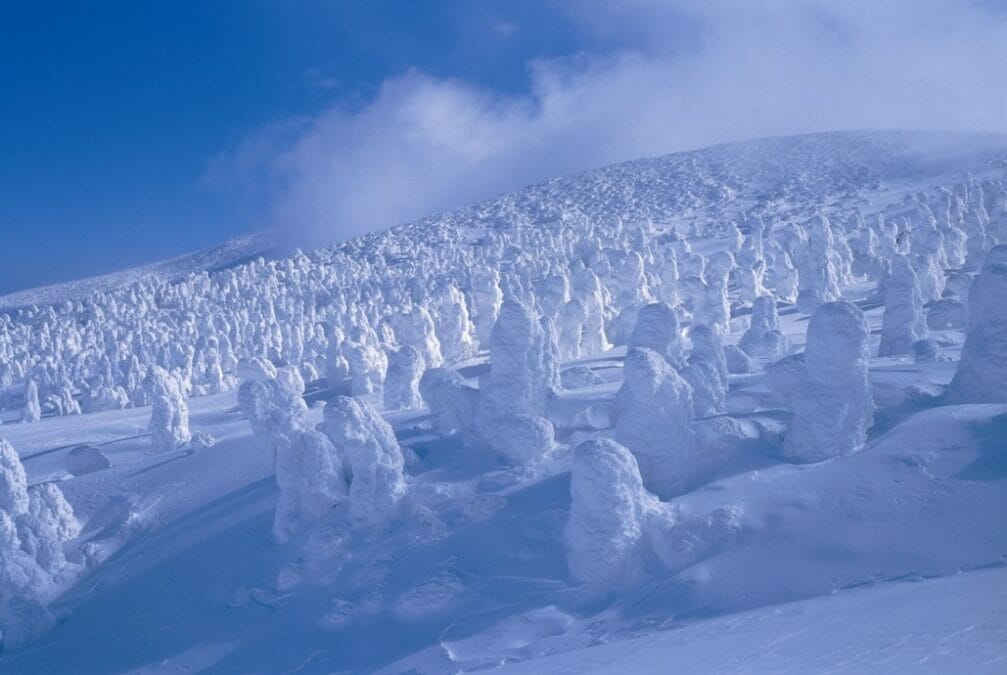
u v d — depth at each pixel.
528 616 14.51
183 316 123.19
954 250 62.78
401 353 30.98
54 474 37.91
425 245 186.25
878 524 13.73
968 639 7.74
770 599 12.77
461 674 13.05
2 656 18.20
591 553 14.86
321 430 21.42
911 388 18.52
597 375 33.22
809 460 16.61
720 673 8.24
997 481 13.88
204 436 29.31
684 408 17.25
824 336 16.67
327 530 18.38
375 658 14.82
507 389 20.66
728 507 15.09
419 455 21.34
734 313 60.03
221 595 18.17
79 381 89.94
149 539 22.05
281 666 15.45
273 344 87.12
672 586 13.94
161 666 16.59
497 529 17.08
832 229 85.75
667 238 134.00
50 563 20.84
